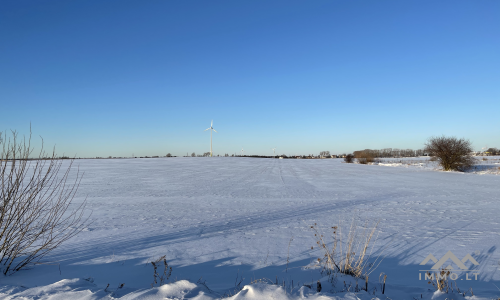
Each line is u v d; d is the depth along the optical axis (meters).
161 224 7.61
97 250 5.40
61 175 22.42
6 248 4.08
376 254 5.22
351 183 18.59
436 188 15.85
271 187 16.38
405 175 25.03
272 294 2.74
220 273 4.29
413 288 3.55
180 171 28.77
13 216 4.13
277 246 5.69
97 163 42.38
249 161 51.47
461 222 7.78
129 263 4.71
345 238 6.27
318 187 16.44
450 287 3.71
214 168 33.69
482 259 4.94
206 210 9.62
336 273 3.97
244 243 5.90
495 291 3.49
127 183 18.14
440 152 30.34
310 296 2.78
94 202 11.11
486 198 12.13
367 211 9.47
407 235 6.49
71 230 6.88
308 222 7.89
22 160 4.22
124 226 7.36
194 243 5.90
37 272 4.15
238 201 11.51
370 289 3.47
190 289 2.94
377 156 55.47
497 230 6.90
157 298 2.74
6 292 2.94
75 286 3.14
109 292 2.93
